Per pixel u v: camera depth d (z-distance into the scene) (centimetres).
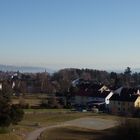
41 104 12369
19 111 7981
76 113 11300
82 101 14450
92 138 7000
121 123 6631
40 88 18875
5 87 13675
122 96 13312
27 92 18050
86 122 9606
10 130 7181
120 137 6106
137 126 5916
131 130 5903
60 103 13012
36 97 15075
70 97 14925
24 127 7919
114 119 10269
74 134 7469
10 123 7625
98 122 9650
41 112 10869
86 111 12075
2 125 7288
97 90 14688
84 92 14650
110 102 13388
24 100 13200
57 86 19175
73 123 9325
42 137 6888
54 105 12262
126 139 5922
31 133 7312
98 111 12412
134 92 13600
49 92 18225
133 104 12825
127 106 12950
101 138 7000
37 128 8025
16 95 15388
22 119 8581
